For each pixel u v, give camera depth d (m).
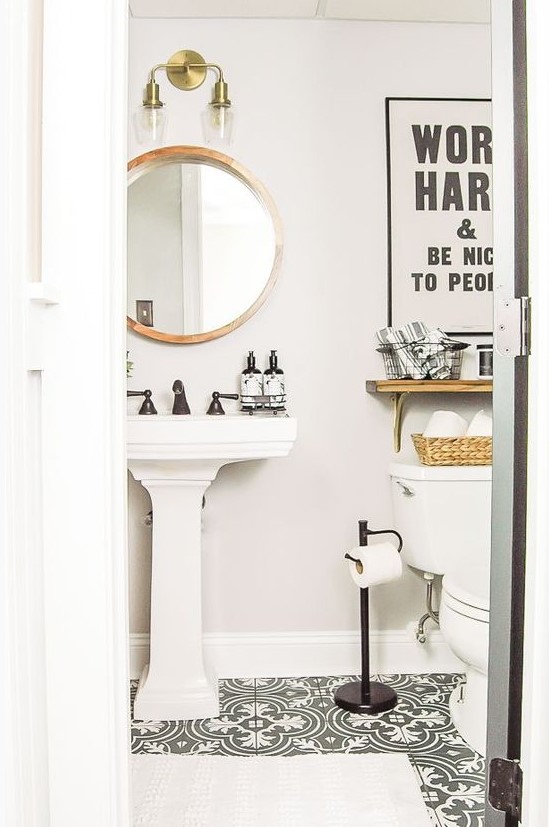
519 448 1.31
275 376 2.67
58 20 1.14
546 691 1.25
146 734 2.28
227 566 2.77
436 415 2.63
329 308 2.75
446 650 2.80
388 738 2.24
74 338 1.14
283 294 2.74
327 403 2.76
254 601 2.78
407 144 2.72
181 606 2.42
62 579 1.15
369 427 2.77
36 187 1.12
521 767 1.30
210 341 2.74
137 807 1.88
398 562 2.43
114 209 1.17
